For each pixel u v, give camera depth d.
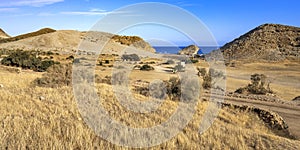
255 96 21.36
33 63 33.53
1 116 7.45
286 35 107.50
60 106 9.10
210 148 6.45
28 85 14.10
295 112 14.82
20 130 6.47
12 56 34.66
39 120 7.48
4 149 5.57
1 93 10.58
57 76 14.42
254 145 6.95
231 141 6.91
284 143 7.36
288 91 28.02
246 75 44.44
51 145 5.68
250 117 11.09
